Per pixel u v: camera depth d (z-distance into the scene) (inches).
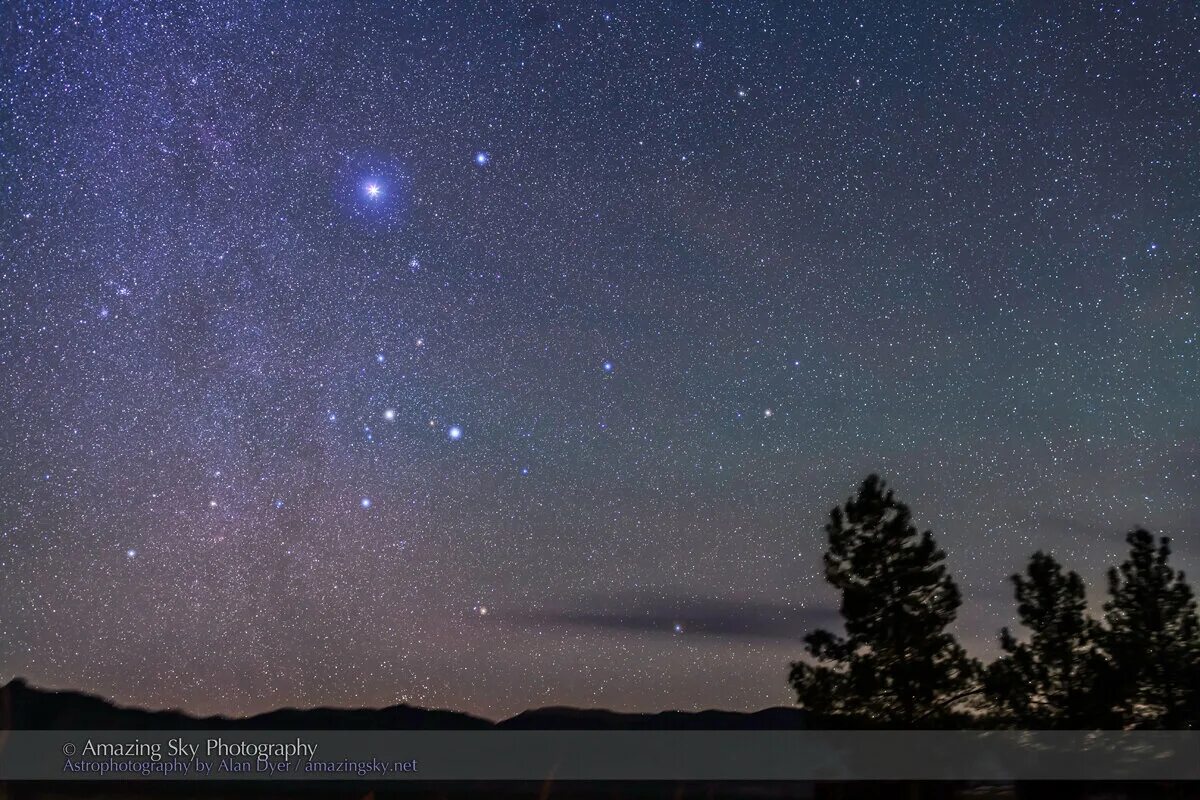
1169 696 176.1
